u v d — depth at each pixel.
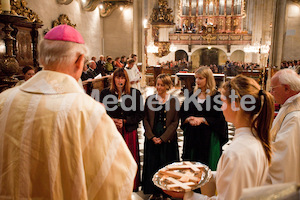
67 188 1.03
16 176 1.02
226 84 1.41
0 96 1.15
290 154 1.86
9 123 1.06
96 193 1.06
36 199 1.02
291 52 11.59
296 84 2.02
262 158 1.27
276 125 2.12
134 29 12.95
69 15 9.48
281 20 11.51
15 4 6.32
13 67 3.91
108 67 9.38
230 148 1.27
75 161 1.02
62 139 1.02
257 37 27.36
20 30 6.59
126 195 1.10
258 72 15.10
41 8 7.73
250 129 1.35
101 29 12.83
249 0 29.23
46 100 1.07
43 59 1.15
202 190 1.71
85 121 1.07
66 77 1.13
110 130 1.12
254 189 0.50
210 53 30.08
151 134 3.26
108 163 1.08
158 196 3.43
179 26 30.95
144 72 13.73
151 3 22.45
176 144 3.38
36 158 1.01
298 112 1.96
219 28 30.42
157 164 3.34
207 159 3.10
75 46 1.16
